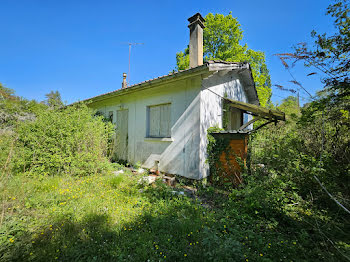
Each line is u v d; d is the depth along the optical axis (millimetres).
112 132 6316
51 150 4613
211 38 14609
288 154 3812
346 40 2229
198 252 1869
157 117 5949
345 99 2551
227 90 6285
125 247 1990
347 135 3240
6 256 1696
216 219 2707
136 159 6484
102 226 2385
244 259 1794
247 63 6363
